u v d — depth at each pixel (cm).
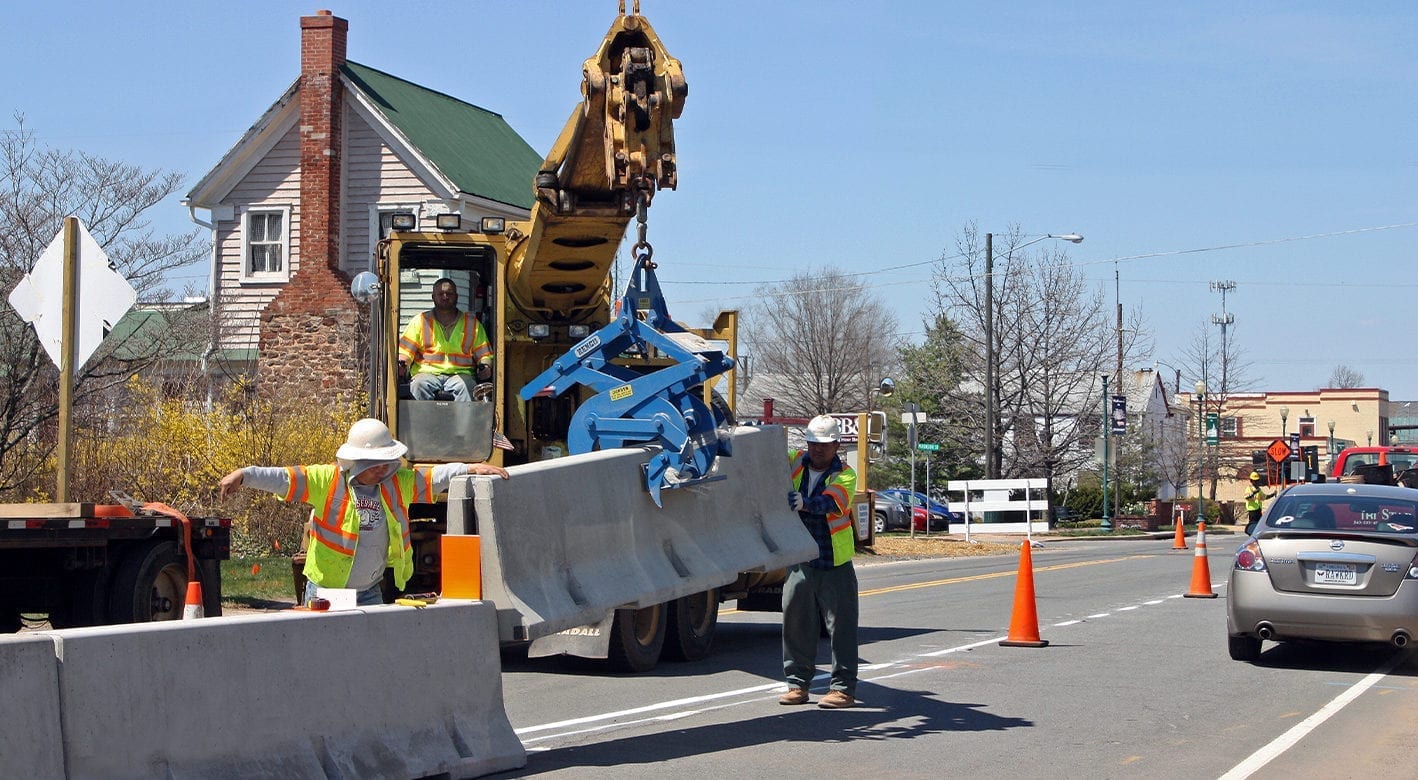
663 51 1134
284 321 3136
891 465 6078
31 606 1214
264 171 3275
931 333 6259
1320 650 1455
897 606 1953
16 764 580
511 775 828
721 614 1933
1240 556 1334
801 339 7062
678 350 1135
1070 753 907
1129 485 6122
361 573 852
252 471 823
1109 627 1661
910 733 973
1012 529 3912
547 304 1370
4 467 2022
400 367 1283
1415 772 862
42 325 1228
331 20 3212
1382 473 2705
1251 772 854
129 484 2202
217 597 1344
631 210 1210
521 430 1387
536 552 920
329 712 736
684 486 1117
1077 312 5328
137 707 636
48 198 2208
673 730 980
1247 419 10456
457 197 3169
